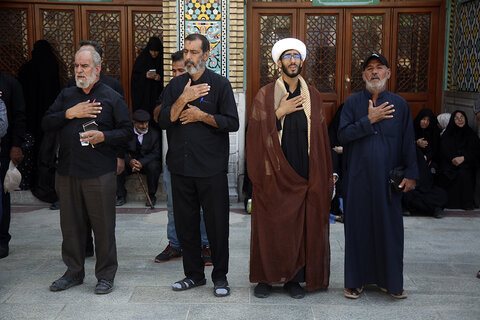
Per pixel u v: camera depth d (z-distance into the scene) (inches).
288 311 136.3
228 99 144.3
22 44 275.6
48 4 272.8
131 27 277.1
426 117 257.6
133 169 249.3
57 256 180.1
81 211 149.3
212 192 144.0
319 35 273.9
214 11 249.0
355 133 141.6
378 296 146.6
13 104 177.9
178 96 146.9
